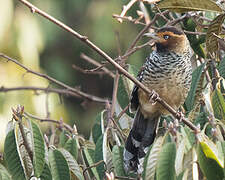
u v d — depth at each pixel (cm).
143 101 1013
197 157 714
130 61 1623
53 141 954
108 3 1944
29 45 1706
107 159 837
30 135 784
